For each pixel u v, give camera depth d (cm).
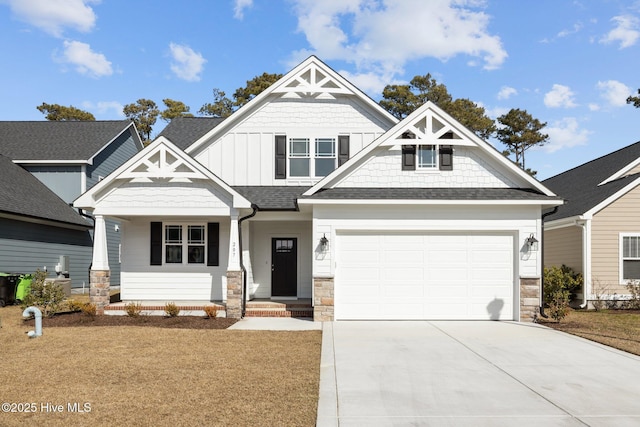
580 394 737
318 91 1745
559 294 1466
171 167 1473
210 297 1731
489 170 1501
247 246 1625
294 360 931
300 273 1747
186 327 1311
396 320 1438
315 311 1419
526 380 809
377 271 1453
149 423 607
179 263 1744
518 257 1432
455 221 1441
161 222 1748
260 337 1162
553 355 986
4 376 809
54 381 781
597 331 1260
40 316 1162
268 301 1661
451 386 774
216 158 1767
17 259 2078
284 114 1770
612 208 1808
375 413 653
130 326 1316
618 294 1778
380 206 1442
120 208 1496
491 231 1451
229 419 622
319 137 1764
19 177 2428
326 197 1401
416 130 1486
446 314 1447
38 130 2914
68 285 2231
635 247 1800
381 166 1505
